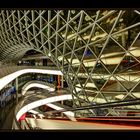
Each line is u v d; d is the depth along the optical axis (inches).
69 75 1238.9
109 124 432.1
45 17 1214.9
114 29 877.8
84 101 1178.6
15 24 1557.6
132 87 912.3
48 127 713.6
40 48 1440.7
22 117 1422.2
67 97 1626.5
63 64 1253.1
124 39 864.9
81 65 1113.4
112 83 1008.2
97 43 989.8
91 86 1112.2
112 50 938.1
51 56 1350.9
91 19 940.6
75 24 1045.8
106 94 1041.5
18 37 1659.7
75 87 1218.6
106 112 998.4
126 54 883.4
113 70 964.6
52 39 1256.8
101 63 1000.9
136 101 469.4
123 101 507.8
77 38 1069.1
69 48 1141.1
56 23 1146.0
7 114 1130.0
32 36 1466.5
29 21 1392.7
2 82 1009.5
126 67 915.4
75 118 625.0
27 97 1680.6
